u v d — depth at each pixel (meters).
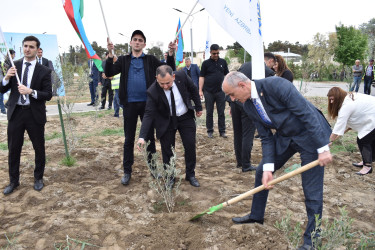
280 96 2.69
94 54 4.57
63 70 5.47
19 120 4.00
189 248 3.02
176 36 4.28
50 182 4.52
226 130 8.02
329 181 4.54
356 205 3.83
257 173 3.19
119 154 5.88
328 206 3.80
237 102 4.62
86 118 9.68
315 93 17.48
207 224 3.39
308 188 2.86
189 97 4.36
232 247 3.00
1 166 5.19
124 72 4.26
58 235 3.16
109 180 4.70
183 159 5.61
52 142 6.70
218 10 3.65
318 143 2.65
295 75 25.09
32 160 5.45
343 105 4.50
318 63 29.45
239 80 2.80
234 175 4.80
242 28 3.54
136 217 3.57
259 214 3.30
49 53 13.77
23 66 4.04
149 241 3.06
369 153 4.73
